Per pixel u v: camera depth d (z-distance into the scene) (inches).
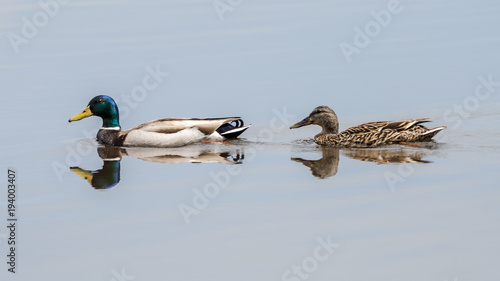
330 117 804.6
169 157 764.0
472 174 664.4
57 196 649.0
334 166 708.0
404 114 887.7
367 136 773.9
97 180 689.6
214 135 818.8
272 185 660.1
